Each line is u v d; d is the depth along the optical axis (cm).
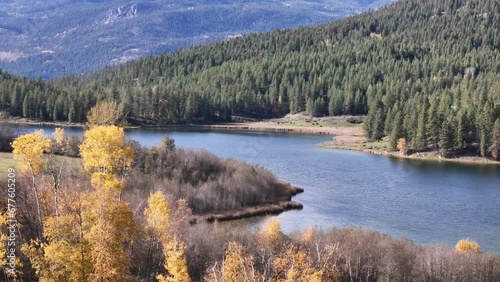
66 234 3803
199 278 4797
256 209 8156
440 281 5359
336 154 14000
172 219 5372
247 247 5075
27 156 4450
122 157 4972
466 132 14062
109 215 3991
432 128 14250
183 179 8538
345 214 8000
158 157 8719
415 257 5612
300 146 15300
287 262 4062
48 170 5938
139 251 4734
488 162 13400
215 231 5675
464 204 8725
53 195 4547
